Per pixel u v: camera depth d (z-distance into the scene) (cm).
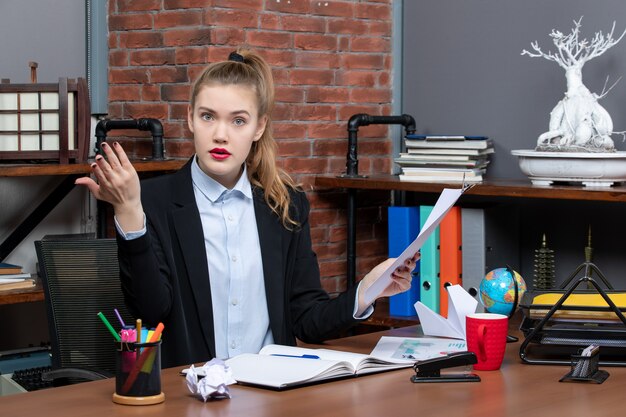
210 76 230
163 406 183
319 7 399
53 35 381
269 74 250
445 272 372
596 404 187
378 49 421
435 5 412
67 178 371
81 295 282
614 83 360
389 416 177
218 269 244
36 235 384
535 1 379
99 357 281
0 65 368
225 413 179
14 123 337
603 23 361
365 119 396
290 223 255
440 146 372
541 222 385
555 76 374
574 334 227
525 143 385
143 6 384
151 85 384
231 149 230
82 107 342
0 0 366
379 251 430
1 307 377
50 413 179
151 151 389
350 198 396
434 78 414
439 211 216
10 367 354
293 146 394
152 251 220
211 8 365
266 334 251
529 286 389
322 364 205
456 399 190
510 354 232
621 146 359
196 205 243
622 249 362
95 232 393
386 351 233
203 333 240
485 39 396
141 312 224
